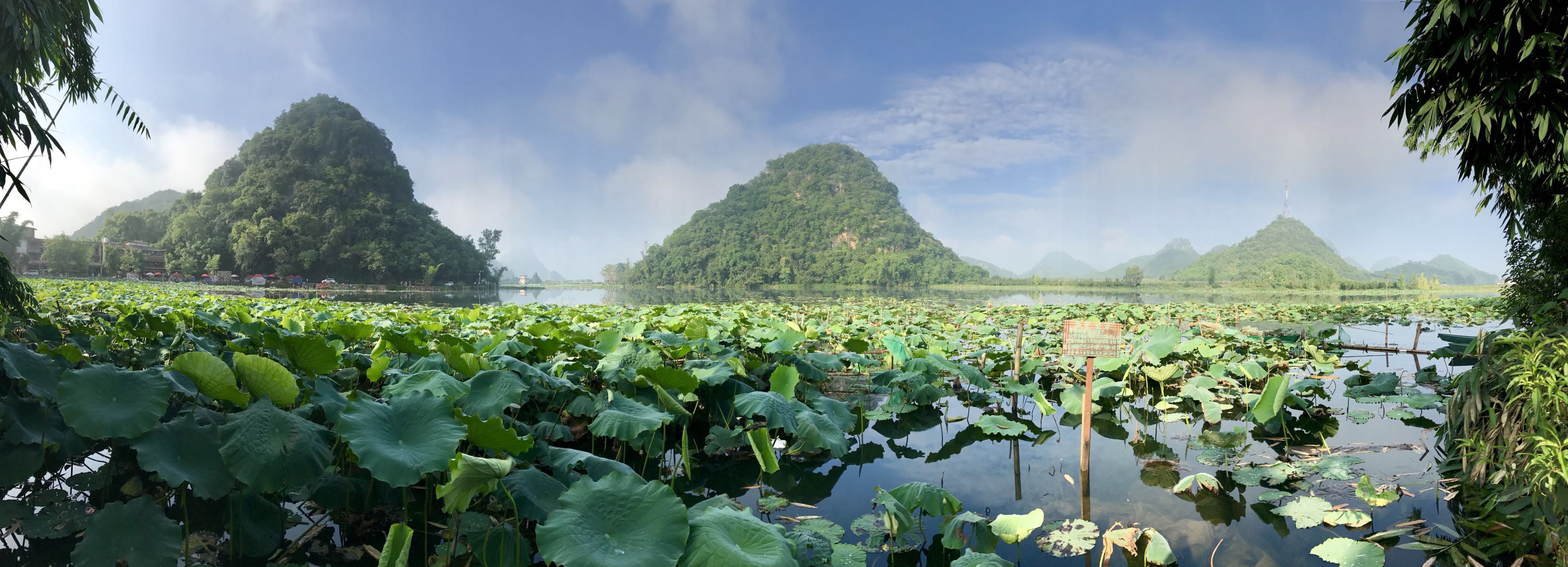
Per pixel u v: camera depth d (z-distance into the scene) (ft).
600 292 446.60
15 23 20.57
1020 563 12.73
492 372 17.83
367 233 390.21
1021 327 31.65
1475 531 13.85
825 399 24.03
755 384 27.22
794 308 95.91
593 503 10.59
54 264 280.72
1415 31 24.09
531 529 13.73
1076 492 16.96
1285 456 20.07
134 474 15.76
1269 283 482.28
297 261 359.05
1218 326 41.63
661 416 16.78
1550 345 15.10
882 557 13.17
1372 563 11.97
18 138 22.47
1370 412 26.17
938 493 14.03
